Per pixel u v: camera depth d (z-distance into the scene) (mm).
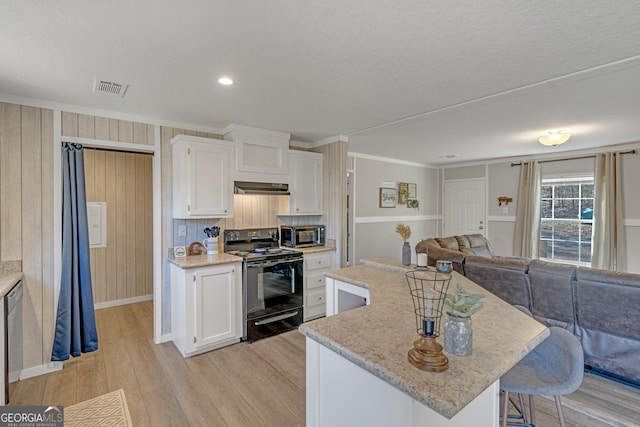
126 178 4488
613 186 4879
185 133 3410
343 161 4109
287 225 4211
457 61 2031
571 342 1405
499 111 3123
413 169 6750
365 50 1882
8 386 2145
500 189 6285
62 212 2754
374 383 1052
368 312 1518
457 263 3391
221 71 2146
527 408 2141
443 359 971
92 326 2934
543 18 1562
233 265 3152
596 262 5008
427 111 3082
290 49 1860
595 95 2693
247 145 3590
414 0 1420
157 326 3229
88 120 2877
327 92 2559
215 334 3029
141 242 4613
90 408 2168
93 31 1646
